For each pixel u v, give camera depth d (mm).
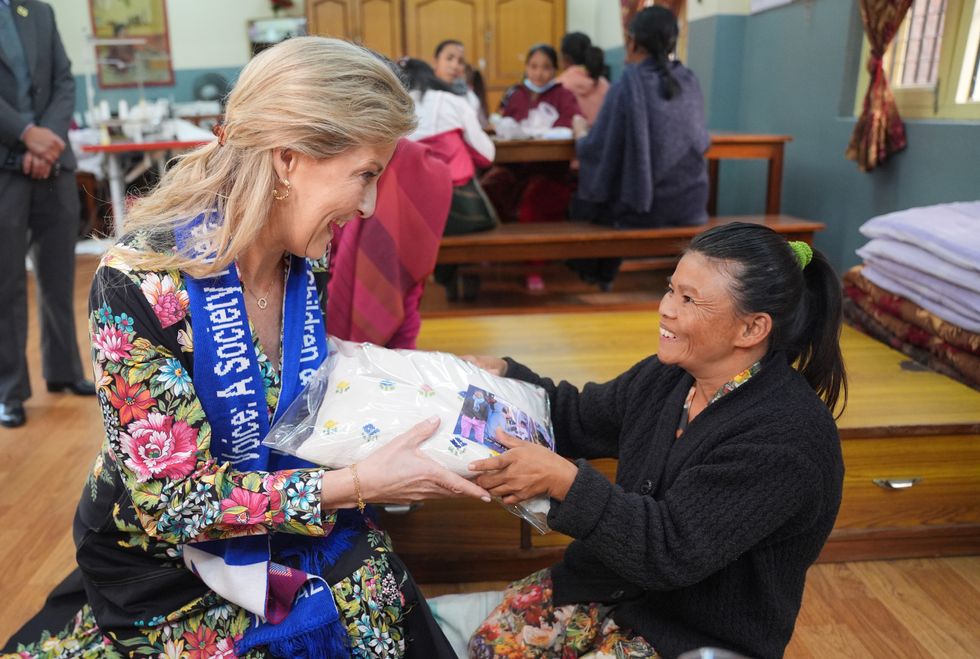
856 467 1736
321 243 1046
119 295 958
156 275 975
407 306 1771
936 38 2902
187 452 980
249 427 1069
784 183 4066
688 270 1060
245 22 7727
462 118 3193
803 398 1065
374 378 1155
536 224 3643
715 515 997
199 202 1015
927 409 1780
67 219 2771
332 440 1069
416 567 1745
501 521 1726
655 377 1250
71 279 2854
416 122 1017
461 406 1134
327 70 935
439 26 7953
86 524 1062
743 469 998
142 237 1006
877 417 1736
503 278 4617
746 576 1074
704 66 4672
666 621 1139
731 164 4766
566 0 7996
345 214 1011
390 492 1023
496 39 8016
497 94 8133
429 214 1679
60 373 2936
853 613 1627
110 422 964
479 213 3330
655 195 3361
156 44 7543
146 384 962
